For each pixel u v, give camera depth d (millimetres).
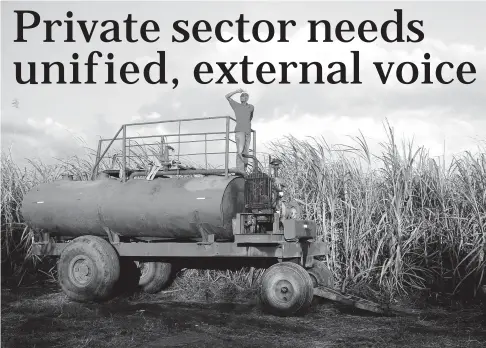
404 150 10078
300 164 10820
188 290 10203
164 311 8531
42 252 10305
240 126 9758
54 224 10094
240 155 9570
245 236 8461
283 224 8312
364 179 10266
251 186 9000
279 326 7477
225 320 7816
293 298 7969
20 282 11000
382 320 7891
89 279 9242
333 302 9031
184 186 9133
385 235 9562
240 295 9797
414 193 10336
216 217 8695
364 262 9648
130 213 9352
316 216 10312
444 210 9531
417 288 9453
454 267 9438
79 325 7465
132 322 7648
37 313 8367
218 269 10195
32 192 10320
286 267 8148
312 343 6578
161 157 9977
